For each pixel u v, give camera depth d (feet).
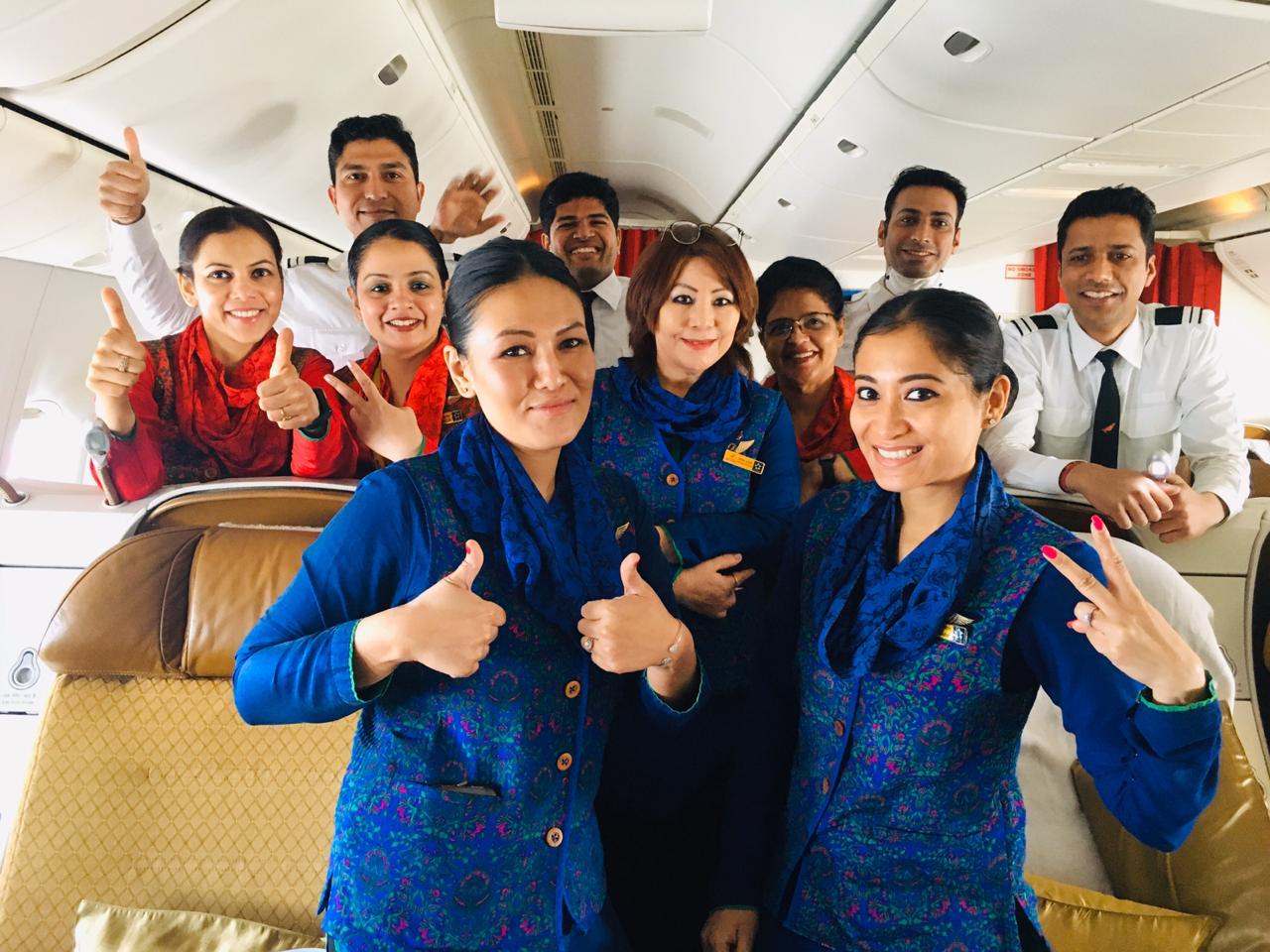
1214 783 2.79
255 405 6.29
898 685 3.25
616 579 3.18
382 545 2.89
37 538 5.65
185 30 6.62
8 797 5.49
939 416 3.18
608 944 3.45
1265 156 10.73
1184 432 6.99
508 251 2.91
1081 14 7.13
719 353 4.91
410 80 10.03
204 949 4.28
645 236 20.85
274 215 11.07
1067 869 5.16
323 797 4.77
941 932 3.21
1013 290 20.36
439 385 6.01
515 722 2.89
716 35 10.28
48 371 8.27
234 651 4.75
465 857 2.87
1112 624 2.67
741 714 4.82
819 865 3.47
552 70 12.38
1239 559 6.04
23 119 6.98
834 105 10.35
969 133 9.98
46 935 4.50
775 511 5.06
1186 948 4.44
